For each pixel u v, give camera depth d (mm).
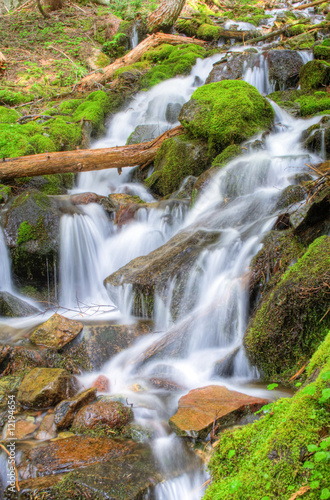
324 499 1843
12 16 16609
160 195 7785
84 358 4277
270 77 9820
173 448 3016
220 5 19016
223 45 13883
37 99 11812
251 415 3162
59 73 13086
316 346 3594
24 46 14523
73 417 3428
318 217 4301
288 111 8469
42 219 5977
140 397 3713
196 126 7445
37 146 8148
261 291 4191
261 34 14000
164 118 9891
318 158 6504
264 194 5488
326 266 3566
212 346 4293
